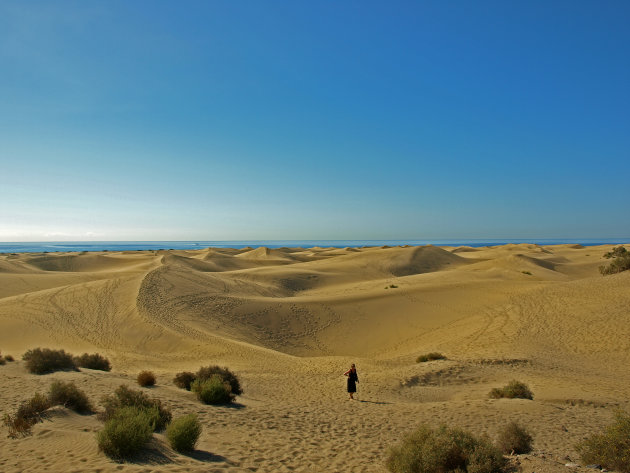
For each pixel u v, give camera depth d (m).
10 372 13.79
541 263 66.38
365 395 14.84
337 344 28.83
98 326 27.22
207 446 7.87
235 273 56.41
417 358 20.33
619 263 38.88
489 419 11.15
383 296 37.56
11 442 6.81
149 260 79.56
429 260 73.56
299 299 37.25
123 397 9.09
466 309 32.62
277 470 6.98
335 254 101.19
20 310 30.16
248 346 24.62
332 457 8.03
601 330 22.44
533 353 20.11
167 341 24.61
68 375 13.05
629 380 15.80
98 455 6.27
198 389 12.55
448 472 6.48
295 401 13.75
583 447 7.23
